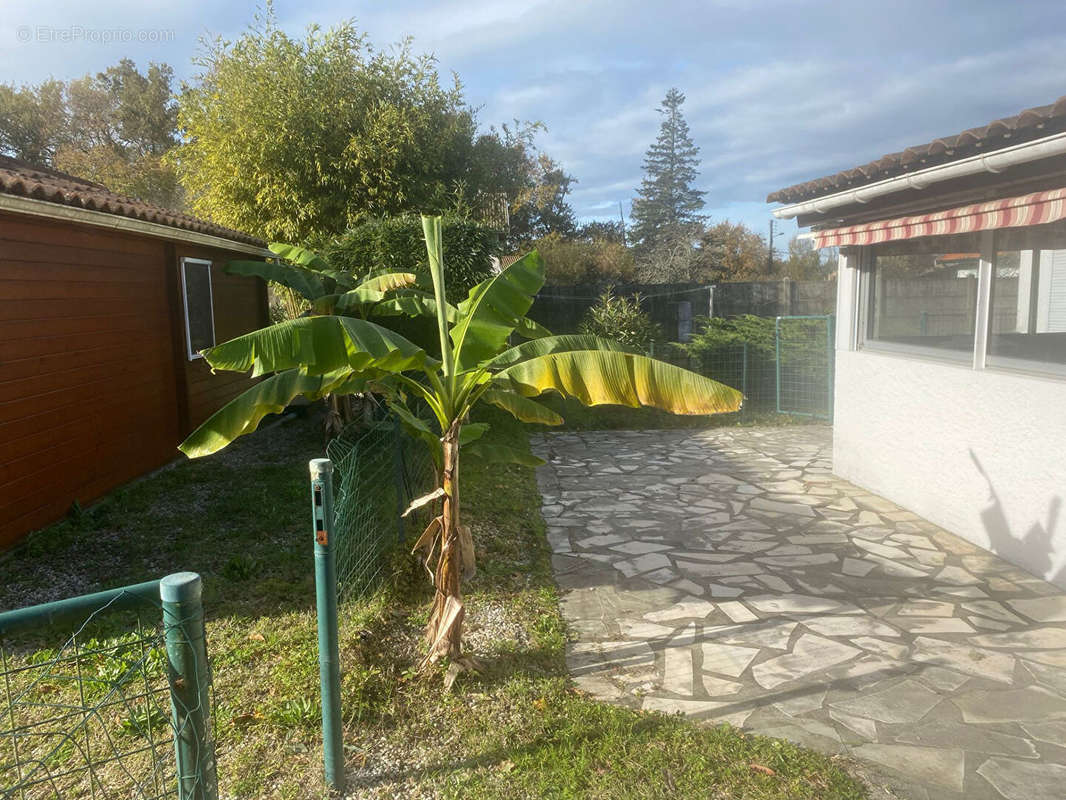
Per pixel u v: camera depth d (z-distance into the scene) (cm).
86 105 3244
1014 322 564
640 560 601
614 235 4738
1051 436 526
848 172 630
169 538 607
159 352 859
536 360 381
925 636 454
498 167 1764
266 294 1307
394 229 1173
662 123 4978
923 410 686
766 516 718
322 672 297
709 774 311
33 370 604
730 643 448
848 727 355
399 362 360
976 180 543
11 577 521
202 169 1544
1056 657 424
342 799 300
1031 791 305
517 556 604
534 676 404
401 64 1555
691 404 363
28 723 343
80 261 683
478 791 303
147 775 306
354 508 522
